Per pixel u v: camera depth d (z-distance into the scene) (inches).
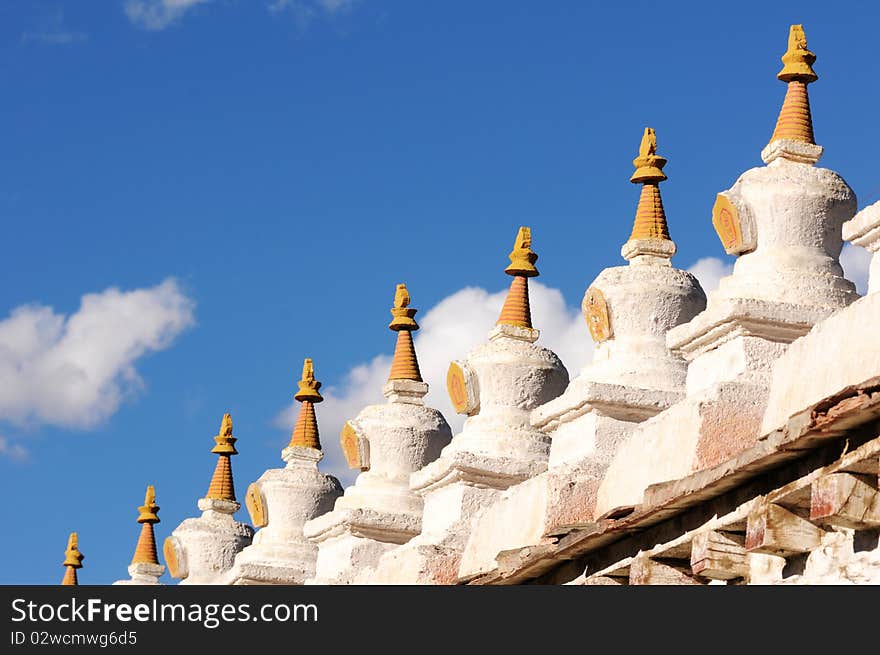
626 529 814.5
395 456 1234.6
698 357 891.4
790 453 706.2
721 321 862.5
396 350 1284.4
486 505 1079.0
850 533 706.8
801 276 891.4
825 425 674.8
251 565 1322.6
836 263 909.2
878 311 682.8
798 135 928.3
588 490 894.4
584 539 835.4
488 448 1094.4
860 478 682.8
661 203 1037.8
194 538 1510.8
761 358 856.3
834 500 681.0
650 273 1004.6
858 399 660.1
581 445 967.6
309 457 1397.6
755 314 855.1
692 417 789.9
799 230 904.9
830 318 715.4
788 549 723.4
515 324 1141.7
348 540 1198.9
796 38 948.6
